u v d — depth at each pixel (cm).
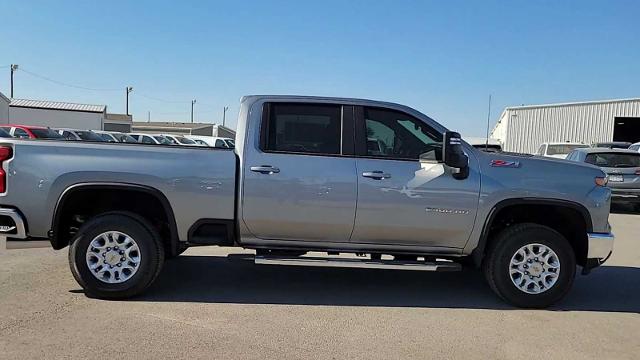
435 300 579
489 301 581
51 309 504
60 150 531
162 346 424
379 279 661
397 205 546
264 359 405
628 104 3431
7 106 3853
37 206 526
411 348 438
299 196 542
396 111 565
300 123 559
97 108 5084
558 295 555
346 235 557
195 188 540
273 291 593
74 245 531
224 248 830
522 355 431
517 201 552
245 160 545
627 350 448
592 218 560
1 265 664
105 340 432
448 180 548
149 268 537
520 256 557
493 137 5225
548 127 3659
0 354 399
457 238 559
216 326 474
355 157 552
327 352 423
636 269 765
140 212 578
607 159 1471
